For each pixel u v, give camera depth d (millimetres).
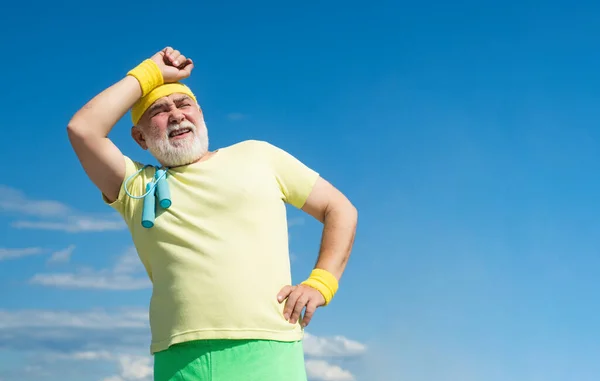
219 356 3496
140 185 3910
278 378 3500
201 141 3975
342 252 3906
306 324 3674
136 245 3891
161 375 3633
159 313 3684
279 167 3971
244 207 3701
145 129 4008
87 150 3746
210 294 3535
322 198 3998
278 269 3686
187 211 3709
